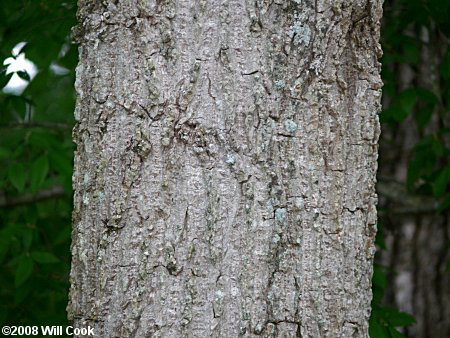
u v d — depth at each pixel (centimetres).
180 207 176
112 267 178
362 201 182
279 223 177
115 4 180
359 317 181
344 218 180
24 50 250
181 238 176
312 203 178
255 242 176
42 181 261
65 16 247
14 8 271
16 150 269
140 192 177
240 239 176
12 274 281
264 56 178
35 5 252
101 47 180
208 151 176
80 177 182
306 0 179
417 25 282
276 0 178
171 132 177
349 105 181
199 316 175
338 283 179
